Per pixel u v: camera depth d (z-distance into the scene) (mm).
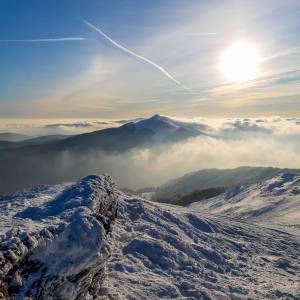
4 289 6379
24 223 8406
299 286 15820
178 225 21828
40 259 7254
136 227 18891
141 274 13586
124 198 24469
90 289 9422
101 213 10531
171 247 16984
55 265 7430
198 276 14906
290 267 19031
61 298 7531
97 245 8219
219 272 16234
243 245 21281
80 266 7863
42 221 8617
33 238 7262
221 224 25125
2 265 6457
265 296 14062
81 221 8281
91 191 10867
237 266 17453
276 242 23625
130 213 21484
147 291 12180
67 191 11227
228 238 22094
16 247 6871
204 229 22953
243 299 13469
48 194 14984
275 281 16188
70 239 7863
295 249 22906
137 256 15250
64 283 7578
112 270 13156
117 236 16266
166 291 12562
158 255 15797
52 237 7590
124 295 11297
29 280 6926
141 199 26953
